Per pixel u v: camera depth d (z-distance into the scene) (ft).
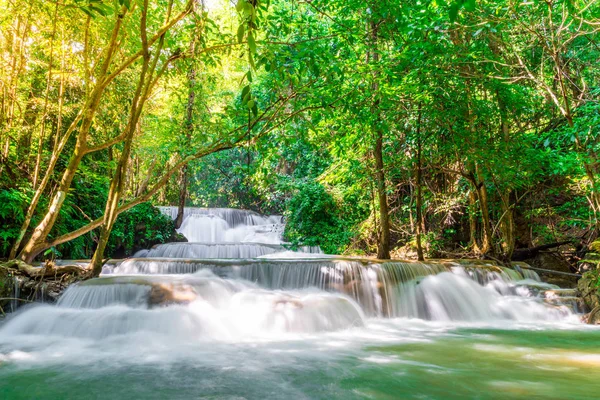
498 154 29.09
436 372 11.80
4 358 13.32
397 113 29.30
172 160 56.39
